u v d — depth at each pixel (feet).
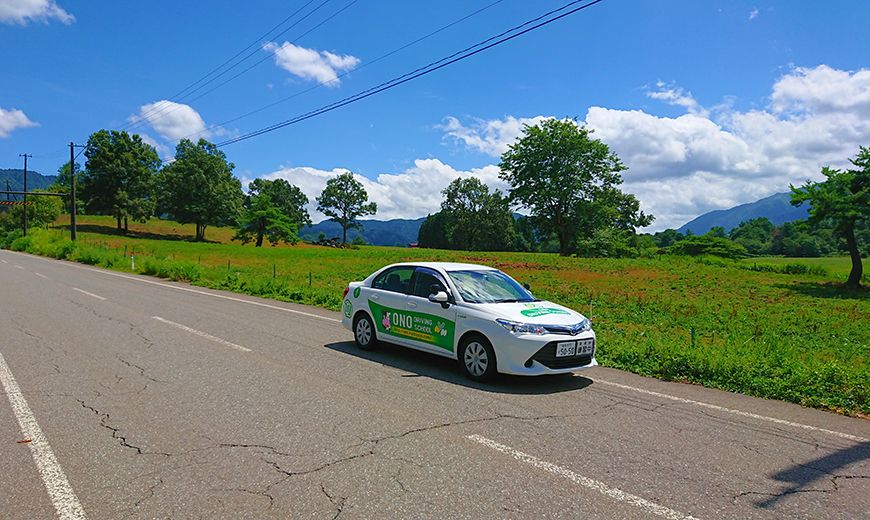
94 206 290.15
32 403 18.33
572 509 11.42
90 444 14.73
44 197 296.30
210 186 293.23
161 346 28.63
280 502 11.51
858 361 32.45
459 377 23.12
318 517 10.88
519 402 19.66
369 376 22.93
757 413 19.17
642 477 13.23
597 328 39.73
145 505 11.31
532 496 12.00
